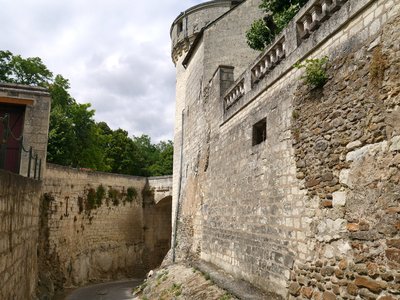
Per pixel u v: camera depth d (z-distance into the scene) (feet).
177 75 68.74
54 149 74.69
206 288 30.96
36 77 72.74
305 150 21.62
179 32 68.18
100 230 74.33
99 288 63.16
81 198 68.90
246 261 29.89
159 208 89.45
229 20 50.83
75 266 64.95
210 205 41.68
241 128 33.04
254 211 28.84
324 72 19.97
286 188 23.72
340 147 18.37
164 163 138.10
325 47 20.20
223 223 36.52
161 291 39.60
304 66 21.42
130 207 83.92
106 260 74.54
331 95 19.35
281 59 25.66
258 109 29.25
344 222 17.74
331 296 18.35
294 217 22.52
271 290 25.08
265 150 27.35
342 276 17.61
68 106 80.02
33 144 39.99
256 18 50.67
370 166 16.22
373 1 16.61
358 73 17.38
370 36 16.70
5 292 18.78
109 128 125.59
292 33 23.86
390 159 15.15
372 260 15.76
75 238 65.87
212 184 41.50
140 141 174.19
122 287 64.80
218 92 41.01
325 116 19.77
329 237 18.85
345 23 18.45
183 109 62.64
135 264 82.07
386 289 14.89
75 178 66.95
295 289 21.84
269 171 26.45
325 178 19.47
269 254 25.71
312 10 21.67
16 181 20.29
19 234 22.58
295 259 22.12
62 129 75.87
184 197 56.39
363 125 16.80
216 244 38.42
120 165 121.90
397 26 15.16
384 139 15.53
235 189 33.60
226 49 49.93
